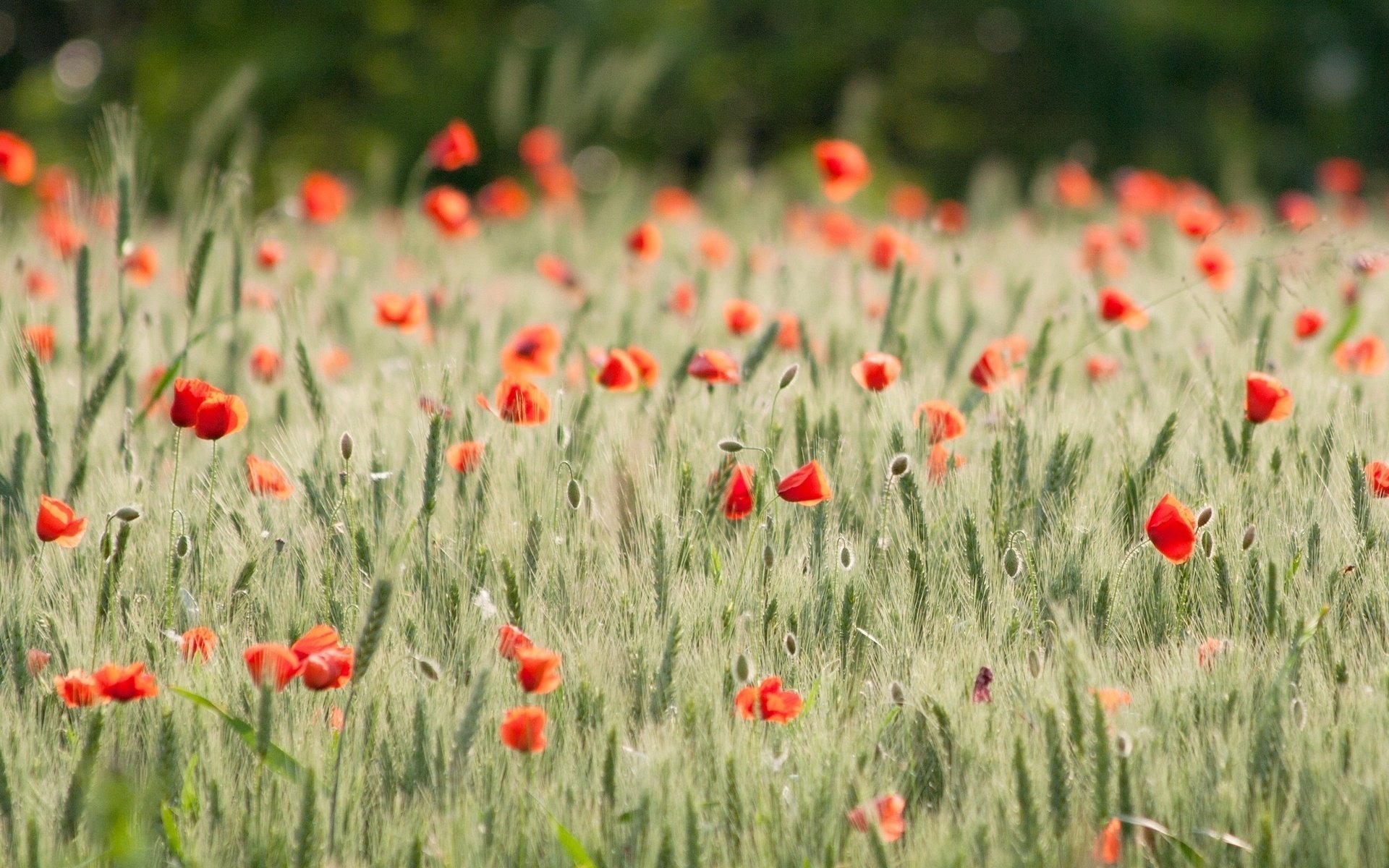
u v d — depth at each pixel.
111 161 10.32
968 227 17.62
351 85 38.56
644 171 35.88
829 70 39.31
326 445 9.91
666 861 9.17
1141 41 39.56
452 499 9.82
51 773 9.30
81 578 9.65
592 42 35.94
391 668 9.44
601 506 9.85
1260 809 9.19
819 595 9.62
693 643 9.52
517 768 9.31
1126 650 9.52
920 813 9.27
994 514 9.77
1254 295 10.67
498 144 36.00
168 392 10.38
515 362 10.16
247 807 9.29
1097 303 10.72
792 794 9.27
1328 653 9.45
